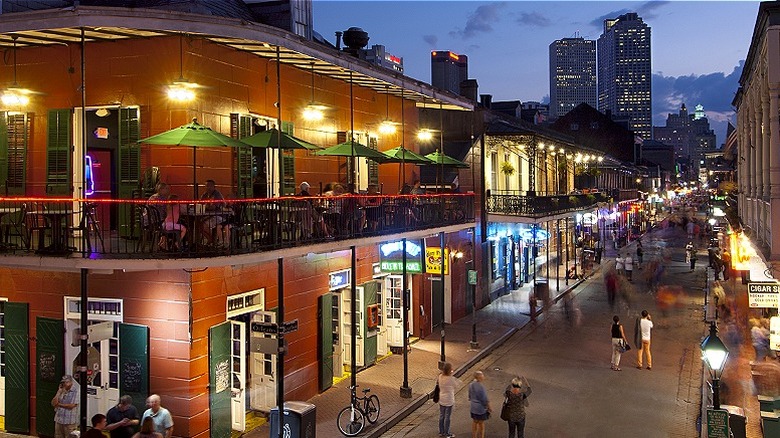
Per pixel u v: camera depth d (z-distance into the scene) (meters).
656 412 15.70
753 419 15.12
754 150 22.89
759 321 25.03
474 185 27.98
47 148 14.18
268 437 13.84
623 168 61.38
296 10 17.83
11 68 14.58
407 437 14.27
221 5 16.17
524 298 31.98
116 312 13.30
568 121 71.56
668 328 25.53
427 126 28.08
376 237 16.17
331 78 18.78
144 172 13.70
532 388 17.75
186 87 13.18
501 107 45.72
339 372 18.34
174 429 12.85
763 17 16.66
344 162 19.55
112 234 14.39
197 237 11.28
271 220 12.78
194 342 12.89
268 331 13.30
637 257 48.31
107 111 13.98
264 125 16.17
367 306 19.42
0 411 14.70
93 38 13.42
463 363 19.92
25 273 13.95
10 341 14.02
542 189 36.84
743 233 23.31
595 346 22.64
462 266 27.25
